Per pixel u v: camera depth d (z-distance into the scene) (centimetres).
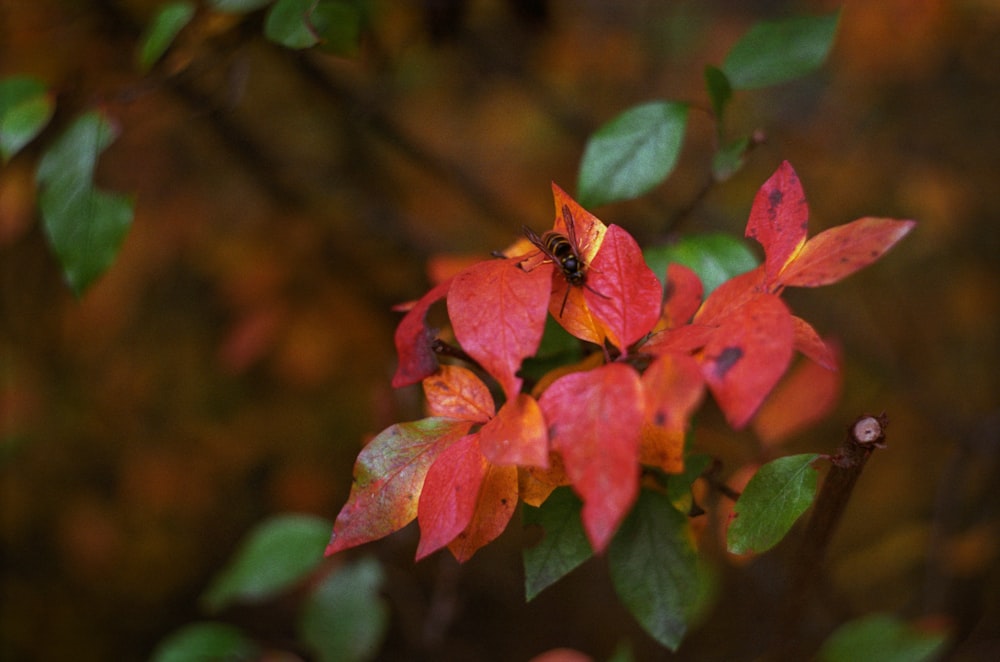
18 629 159
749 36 60
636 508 53
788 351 46
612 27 143
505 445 47
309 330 124
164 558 165
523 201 130
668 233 61
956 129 153
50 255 146
